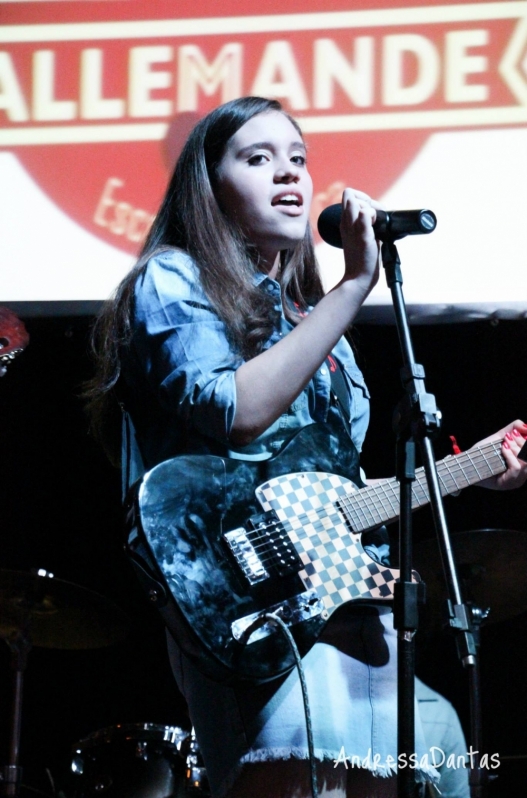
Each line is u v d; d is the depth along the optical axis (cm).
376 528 328
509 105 583
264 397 298
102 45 609
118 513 663
